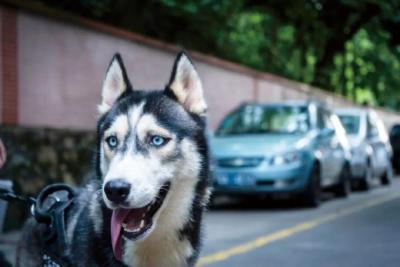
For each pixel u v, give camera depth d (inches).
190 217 150.6
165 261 147.9
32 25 435.8
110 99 159.2
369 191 665.0
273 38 1112.2
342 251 318.3
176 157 147.7
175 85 155.2
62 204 166.6
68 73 473.1
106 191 135.9
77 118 483.8
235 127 521.3
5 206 173.2
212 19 762.2
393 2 820.6
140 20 681.6
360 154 637.3
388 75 1376.7
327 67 1198.9
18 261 172.1
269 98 863.1
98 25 503.2
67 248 154.3
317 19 1017.5
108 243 144.3
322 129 522.6
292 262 292.5
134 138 145.3
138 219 142.4
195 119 155.6
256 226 402.0
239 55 919.7
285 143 475.8
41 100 444.8
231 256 306.8
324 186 524.1
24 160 396.8
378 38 998.4
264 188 465.1
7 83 413.1
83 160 464.8
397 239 352.8
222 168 472.1
